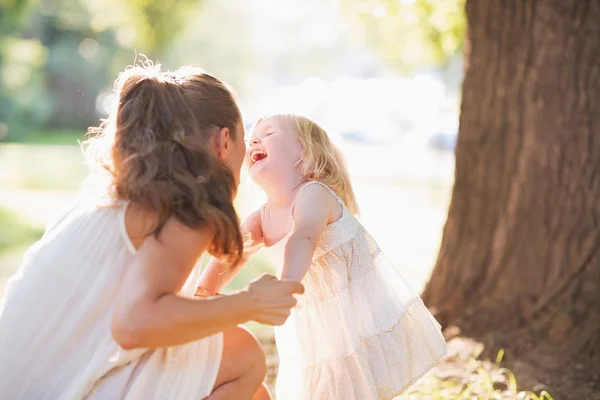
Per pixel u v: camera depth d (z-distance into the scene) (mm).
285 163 2736
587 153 4090
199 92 2318
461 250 4430
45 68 31016
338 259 2664
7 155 21094
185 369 2213
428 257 8922
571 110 4121
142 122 2246
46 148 24500
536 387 3641
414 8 6812
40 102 29281
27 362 2174
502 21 4305
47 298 2188
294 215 2623
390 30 7688
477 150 4379
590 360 3836
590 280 4016
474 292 4336
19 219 10711
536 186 4188
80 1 30734
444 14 6777
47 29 31359
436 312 4402
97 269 2188
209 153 2240
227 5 30844
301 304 2715
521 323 4109
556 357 3881
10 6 20953
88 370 2143
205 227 2162
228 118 2355
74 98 31609
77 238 2213
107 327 2189
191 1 21047
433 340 2764
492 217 4328
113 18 20719
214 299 2088
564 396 3570
